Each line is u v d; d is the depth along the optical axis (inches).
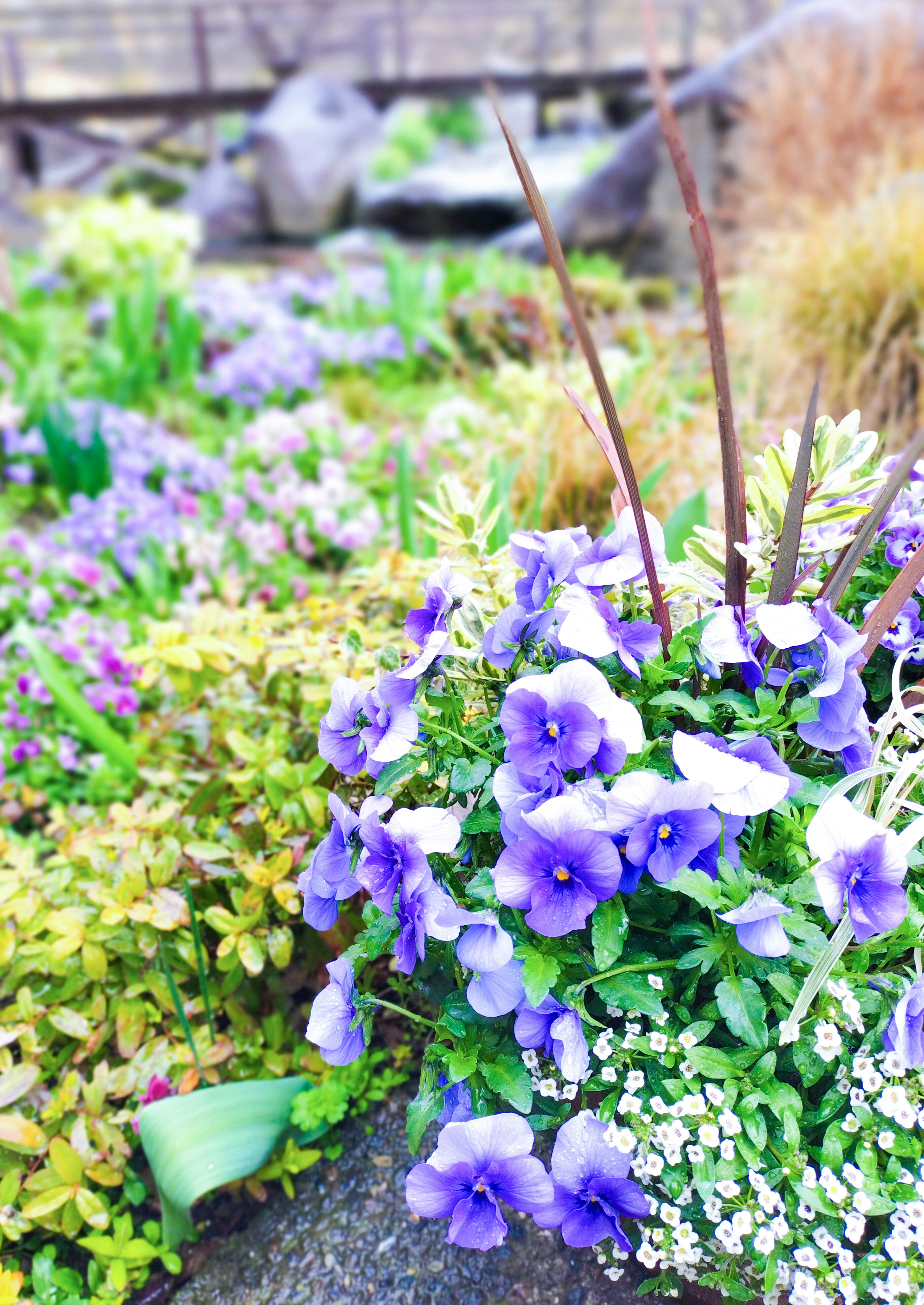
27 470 58.5
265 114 223.0
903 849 19.1
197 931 26.1
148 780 30.2
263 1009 28.5
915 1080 19.7
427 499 49.2
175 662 28.4
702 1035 19.6
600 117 263.1
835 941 19.1
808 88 85.1
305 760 29.7
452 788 20.9
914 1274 18.9
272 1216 26.0
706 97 108.1
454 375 76.7
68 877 28.3
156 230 96.1
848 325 55.0
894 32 85.4
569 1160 19.7
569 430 44.8
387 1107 27.2
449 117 306.0
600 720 19.8
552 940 20.0
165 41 323.3
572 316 18.6
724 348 19.3
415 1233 24.8
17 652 43.3
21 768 41.1
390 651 22.2
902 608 22.8
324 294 92.5
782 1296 20.8
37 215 193.9
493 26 301.9
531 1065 20.8
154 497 52.7
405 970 20.6
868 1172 19.2
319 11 248.5
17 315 81.7
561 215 122.3
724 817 19.8
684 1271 20.8
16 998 28.9
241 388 71.1
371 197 208.4
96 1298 24.9
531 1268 23.6
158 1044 26.8
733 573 21.2
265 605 44.8
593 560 22.1
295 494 51.1
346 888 22.1
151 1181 26.9
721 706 21.5
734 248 87.0
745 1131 19.7
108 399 72.4
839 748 20.6
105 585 47.6
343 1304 24.0
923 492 24.6
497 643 21.7
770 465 22.1
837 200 74.2
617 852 19.0
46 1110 25.7
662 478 40.2
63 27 309.6
